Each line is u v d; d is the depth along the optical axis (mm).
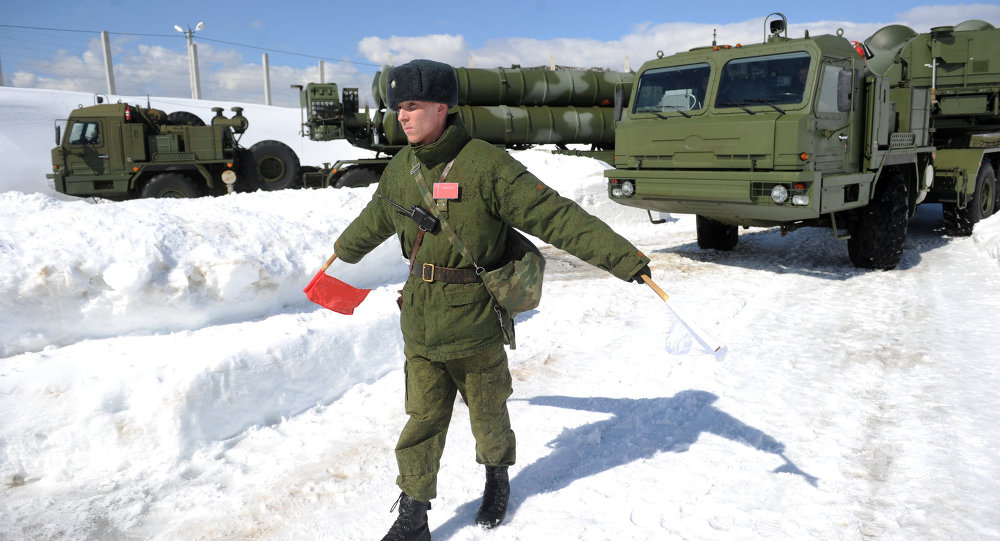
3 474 2934
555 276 7445
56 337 3535
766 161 6602
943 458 3072
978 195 9602
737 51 7125
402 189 2336
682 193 7211
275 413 3650
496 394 2473
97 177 13297
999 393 3826
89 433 3066
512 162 2230
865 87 7230
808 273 7531
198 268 3910
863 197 7141
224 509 2789
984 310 5645
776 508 2699
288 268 4406
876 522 2570
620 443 3365
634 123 7684
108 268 3613
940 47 9938
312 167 15570
